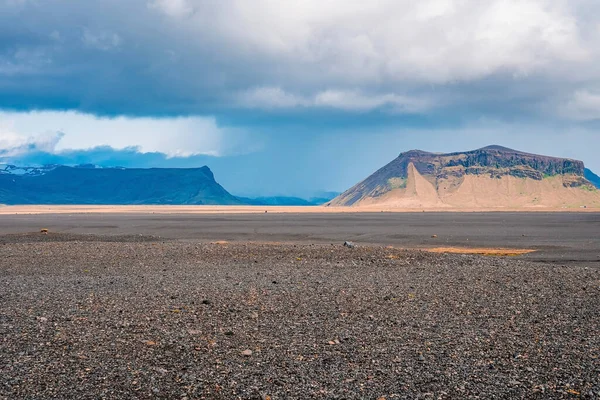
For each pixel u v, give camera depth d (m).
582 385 12.79
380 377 13.32
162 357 14.70
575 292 24.75
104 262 36.69
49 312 19.72
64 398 11.93
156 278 28.67
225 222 121.12
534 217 157.88
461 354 15.14
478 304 21.89
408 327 18.09
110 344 15.78
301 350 15.44
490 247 56.03
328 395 12.22
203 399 11.99
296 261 36.66
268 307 20.89
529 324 18.64
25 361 14.20
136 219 142.75
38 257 39.34
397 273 30.80
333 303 21.75
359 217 158.25
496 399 12.03
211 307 20.77
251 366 14.07
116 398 11.98
